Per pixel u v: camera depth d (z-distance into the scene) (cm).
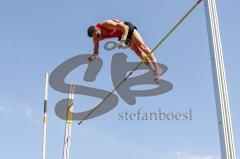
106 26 758
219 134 545
